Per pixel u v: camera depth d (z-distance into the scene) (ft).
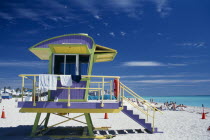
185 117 70.69
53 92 32.89
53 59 33.78
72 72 33.55
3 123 51.62
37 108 30.81
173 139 34.81
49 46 31.27
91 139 33.22
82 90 32.86
